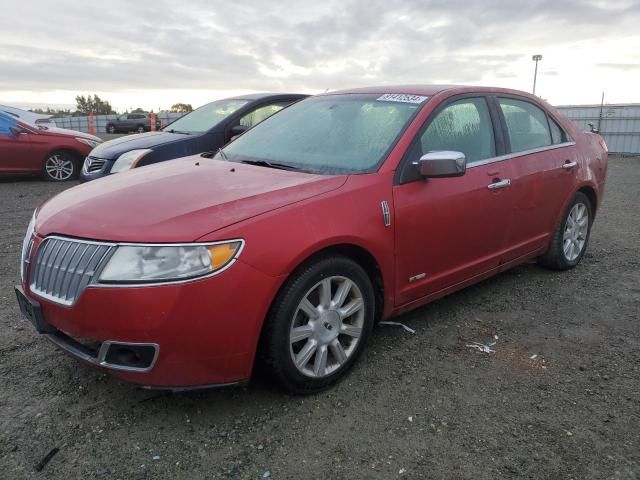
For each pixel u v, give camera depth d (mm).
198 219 2578
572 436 2625
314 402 2910
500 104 4270
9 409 2801
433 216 3438
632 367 3299
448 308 4180
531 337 3701
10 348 3447
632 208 8391
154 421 2729
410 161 3387
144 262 2436
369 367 3277
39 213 3086
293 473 2373
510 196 4043
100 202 2873
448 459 2461
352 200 3029
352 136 3635
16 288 2979
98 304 2441
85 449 2514
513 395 2984
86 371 3180
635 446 2553
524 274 4984
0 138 10211
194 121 7746
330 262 2881
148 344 2436
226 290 2498
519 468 2404
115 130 40031
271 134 4074
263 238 2607
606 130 20359
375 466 2416
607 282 4793
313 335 2896
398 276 3330
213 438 2604
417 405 2883
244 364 2645
